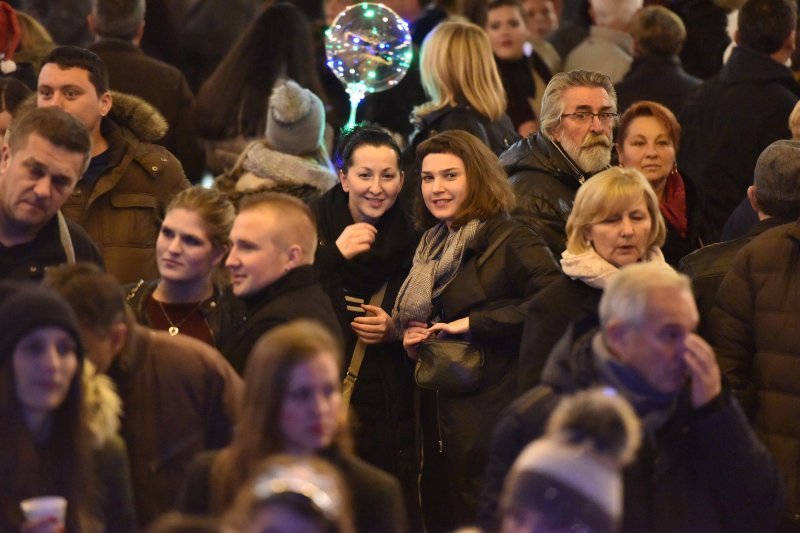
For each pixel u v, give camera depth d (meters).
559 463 10.00
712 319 16.61
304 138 21.61
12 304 12.46
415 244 19.22
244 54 24.39
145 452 14.04
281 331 11.98
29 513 12.01
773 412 16.09
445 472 18.28
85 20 29.77
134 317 15.65
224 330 16.22
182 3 30.16
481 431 17.89
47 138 15.69
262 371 11.81
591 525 9.84
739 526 13.45
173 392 14.16
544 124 19.47
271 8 24.59
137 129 19.88
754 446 13.20
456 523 18.12
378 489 12.09
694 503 13.25
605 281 15.52
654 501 13.07
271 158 21.48
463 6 29.47
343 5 29.36
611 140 19.45
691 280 17.48
